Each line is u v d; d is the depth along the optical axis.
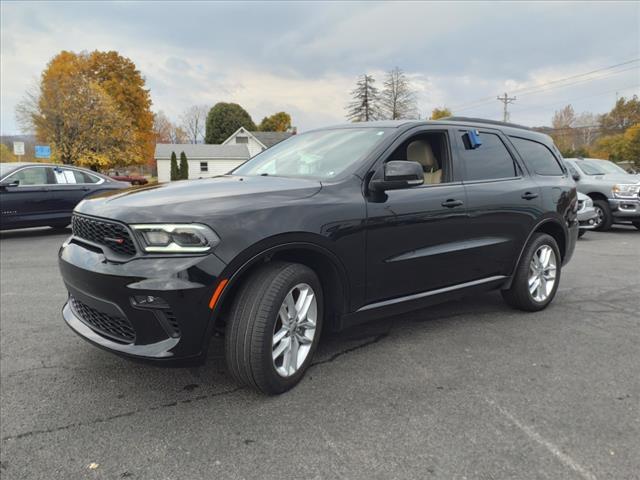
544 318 4.43
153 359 2.51
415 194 3.48
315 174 3.45
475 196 3.90
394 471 2.19
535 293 4.56
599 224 11.40
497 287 4.32
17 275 6.16
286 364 2.88
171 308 2.47
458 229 3.76
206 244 2.51
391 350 3.61
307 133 4.32
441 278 3.72
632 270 6.70
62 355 3.50
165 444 2.40
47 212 9.64
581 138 69.12
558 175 4.95
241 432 2.50
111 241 2.63
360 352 3.57
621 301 5.05
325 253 2.94
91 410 2.72
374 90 59.00
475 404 2.81
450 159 3.89
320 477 2.15
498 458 2.29
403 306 3.54
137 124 53.03
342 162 3.43
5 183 9.11
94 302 2.69
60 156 34.56
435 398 2.88
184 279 2.46
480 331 4.05
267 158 4.15
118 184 10.79
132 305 2.51
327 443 2.41
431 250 3.59
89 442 2.41
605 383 3.10
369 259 3.20
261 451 2.34
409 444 2.40
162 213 2.54
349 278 3.11
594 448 2.38
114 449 2.35
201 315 2.51
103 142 36.44
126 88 51.44
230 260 2.54
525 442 2.42
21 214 9.33
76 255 2.84
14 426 2.55
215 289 2.52
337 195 3.08
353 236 3.08
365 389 2.98
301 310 2.93
